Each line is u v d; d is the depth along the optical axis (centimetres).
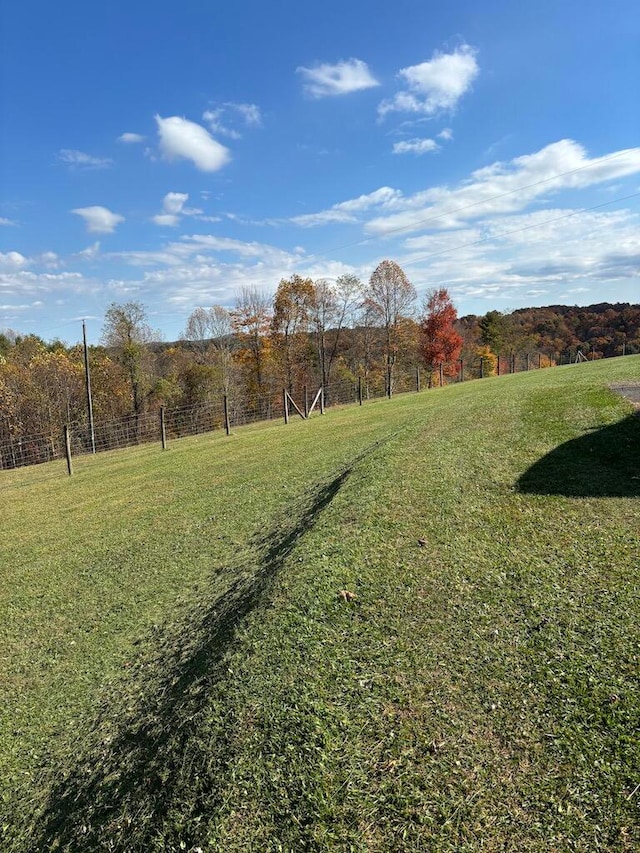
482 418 941
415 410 1609
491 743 227
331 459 1038
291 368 4234
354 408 2314
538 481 554
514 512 479
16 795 314
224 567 595
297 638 326
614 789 199
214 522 786
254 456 1294
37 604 605
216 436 2027
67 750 342
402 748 230
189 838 210
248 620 370
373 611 342
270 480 975
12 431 3138
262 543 629
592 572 356
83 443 3212
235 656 327
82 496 1190
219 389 4050
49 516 1035
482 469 620
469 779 211
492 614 322
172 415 3644
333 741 238
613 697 242
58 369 3325
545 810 195
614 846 178
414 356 4553
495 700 251
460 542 429
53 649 498
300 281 4109
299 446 1312
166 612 520
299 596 378
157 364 4441
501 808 198
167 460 1517
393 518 497
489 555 400
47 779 320
